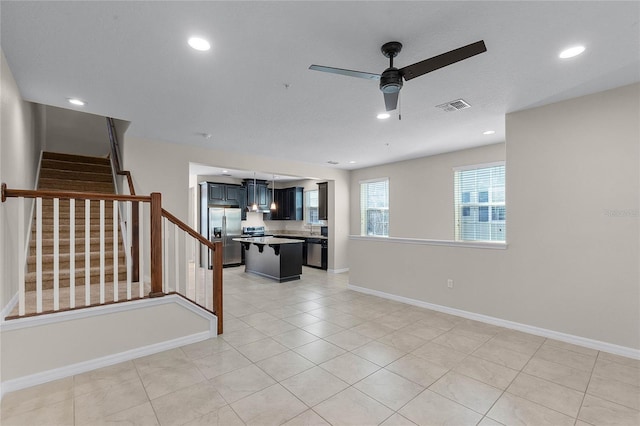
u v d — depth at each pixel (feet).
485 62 7.90
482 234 16.89
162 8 5.80
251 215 30.81
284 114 11.69
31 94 9.89
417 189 19.95
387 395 7.50
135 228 13.34
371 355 9.65
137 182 14.90
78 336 8.55
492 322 12.35
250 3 5.65
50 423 6.49
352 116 11.93
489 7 5.78
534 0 5.59
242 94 9.84
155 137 14.89
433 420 6.59
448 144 16.29
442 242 14.07
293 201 30.55
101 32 6.58
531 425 6.44
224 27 6.40
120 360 9.14
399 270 15.90
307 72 8.38
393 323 12.55
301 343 10.59
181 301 10.31
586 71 8.45
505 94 9.95
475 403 7.18
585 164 10.16
